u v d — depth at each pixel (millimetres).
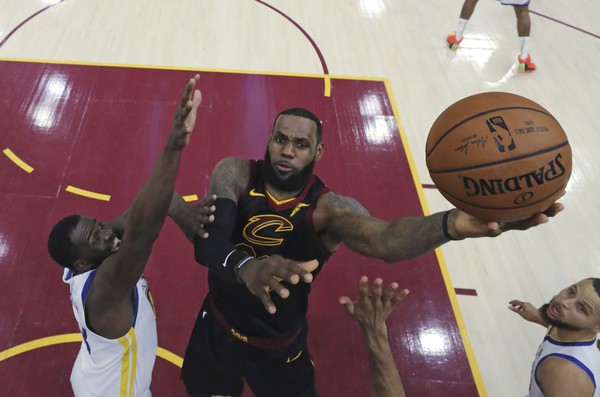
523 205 1590
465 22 6711
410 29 7199
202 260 1824
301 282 2332
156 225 1773
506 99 1705
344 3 7547
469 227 1635
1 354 3439
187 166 4820
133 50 6125
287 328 2473
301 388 2783
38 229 4176
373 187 4922
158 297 3887
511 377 3721
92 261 2176
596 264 4543
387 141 5418
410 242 1730
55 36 6164
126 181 4645
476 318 4051
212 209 1889
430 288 4211
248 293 2318
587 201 5109
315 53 6496
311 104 5715
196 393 2887
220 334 2547
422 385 3615
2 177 4496
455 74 6504
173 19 6730
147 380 2574
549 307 2568
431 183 5043
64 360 3455
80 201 4422
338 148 5254
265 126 5352
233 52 6309
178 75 5844
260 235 2082
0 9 6469
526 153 1579
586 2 8344
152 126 5188
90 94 5438
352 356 3730
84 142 4926
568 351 2508
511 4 6289
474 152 1609
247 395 3428
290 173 1963
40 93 5363
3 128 4934
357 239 1926
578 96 6391
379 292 1644
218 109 5453
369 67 6410
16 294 3768
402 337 3869
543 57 6996
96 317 2152
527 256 4559
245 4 7207
